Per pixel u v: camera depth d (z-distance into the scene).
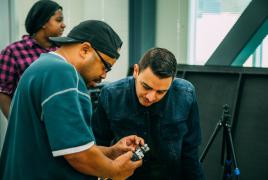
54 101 1.03
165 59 1.33
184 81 1.63
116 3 4.12
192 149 1.61
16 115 1.13
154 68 1.31
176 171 1.60
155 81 1.33
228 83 3.34
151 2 4.16
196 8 4.05
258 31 3.48
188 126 1.61
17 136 1.11
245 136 3.11
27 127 1.09
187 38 4.12
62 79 1.04
